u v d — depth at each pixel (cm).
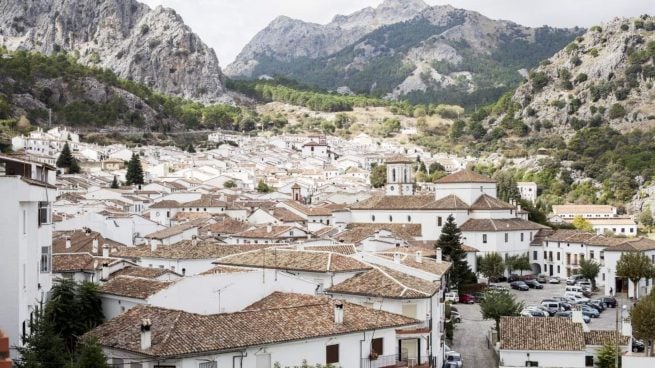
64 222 15875
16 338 6825
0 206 6881
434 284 8881
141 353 5788
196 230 16538
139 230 17100
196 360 5916
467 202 19462
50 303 7631
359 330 7012
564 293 16938
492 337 11538
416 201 19725
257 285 7894
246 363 6231
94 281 9544
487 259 17888
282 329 6569
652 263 17412
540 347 9612
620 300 16575
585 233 19712
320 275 8856
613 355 9088
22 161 7806
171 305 7369
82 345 6244
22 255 7025
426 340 7800
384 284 8444
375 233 16362
